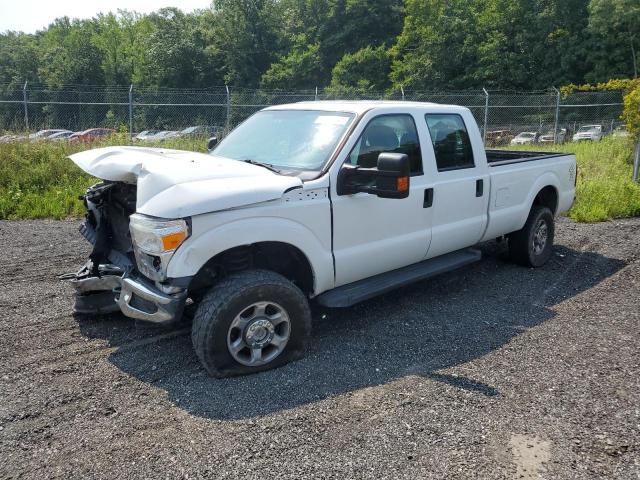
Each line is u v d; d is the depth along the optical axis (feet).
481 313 16.94
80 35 232.53
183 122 69.26
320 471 9.39
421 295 18.54
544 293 18.93
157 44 215.31
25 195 33.35
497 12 165.58
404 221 15.65
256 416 11.01
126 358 13.67
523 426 10.77
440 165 16.93
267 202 12.64
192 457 9.75
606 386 12.34
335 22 199.11
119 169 12.91
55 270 20.88
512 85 159.94
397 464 9.59
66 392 11.98
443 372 12.99
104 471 9.40
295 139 15.23
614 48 151.43
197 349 12.23
